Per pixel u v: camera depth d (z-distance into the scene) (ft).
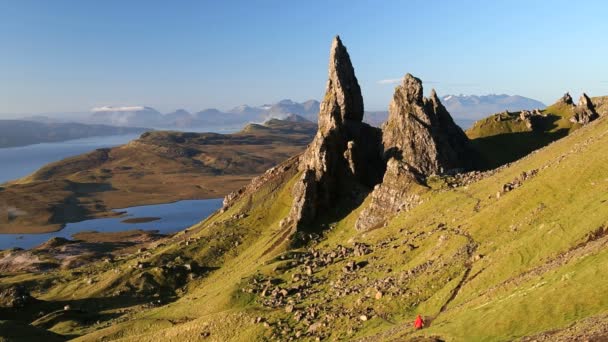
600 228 249.34
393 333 262.26
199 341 371.15
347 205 655.35
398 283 331.16
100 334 469.98
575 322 177.27
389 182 573.33
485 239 331.77
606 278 191.11
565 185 326.24
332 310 335.47
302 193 648.38
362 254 445.37
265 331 339.36
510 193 371.35
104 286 650.84
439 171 655.35
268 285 453.99
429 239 387.55
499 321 207.10
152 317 495.41
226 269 638.94
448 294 284.82
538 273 240.12
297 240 600.80
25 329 486.38
